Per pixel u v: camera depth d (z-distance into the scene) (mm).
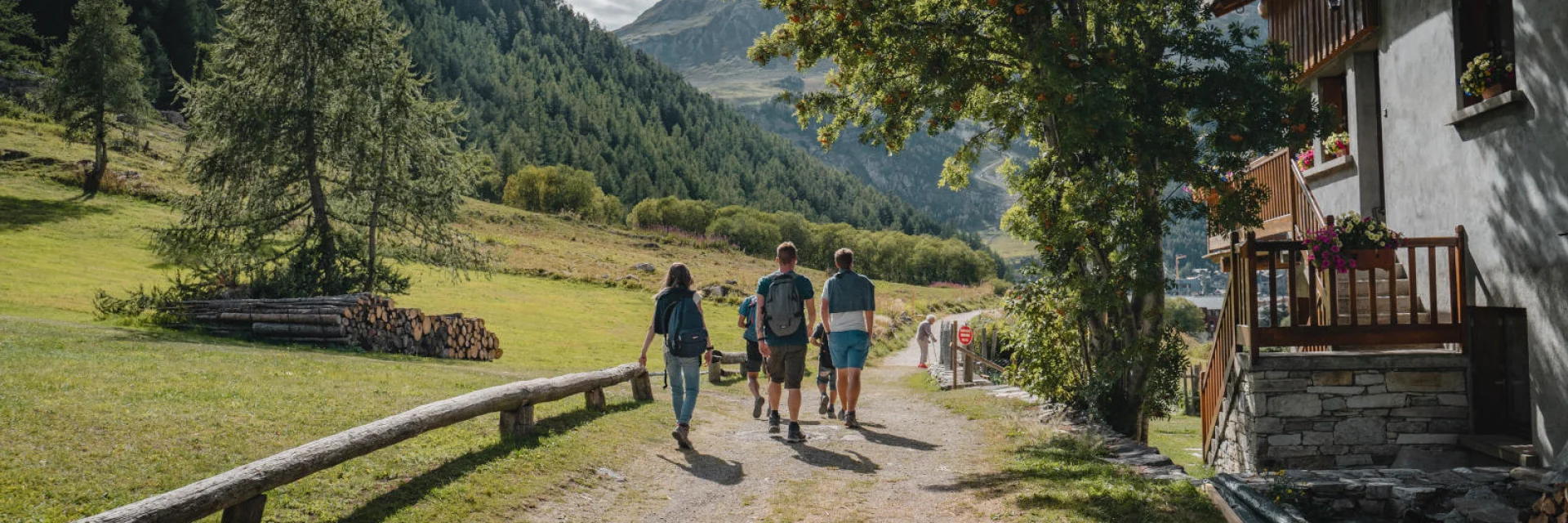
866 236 134875
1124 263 9922
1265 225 15625
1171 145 9375
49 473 5250
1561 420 8273
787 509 6211
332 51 22938
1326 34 13414
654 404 10789
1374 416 9734
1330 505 6863
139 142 63812
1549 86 8406
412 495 5691
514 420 7625
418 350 19453
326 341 17516
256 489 4770
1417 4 11039
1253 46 9977
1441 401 9672
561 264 52125
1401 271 11570
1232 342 11070
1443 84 10430
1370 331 9734
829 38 11320
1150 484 6512
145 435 6289
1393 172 11742
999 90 10766
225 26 22891
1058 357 11617
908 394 17000
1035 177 10547
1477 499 6531
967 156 12992
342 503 5406
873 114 12773
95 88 52875
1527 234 8758
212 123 22000
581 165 170500
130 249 34031
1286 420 9789
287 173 23031
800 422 10773
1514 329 9289
